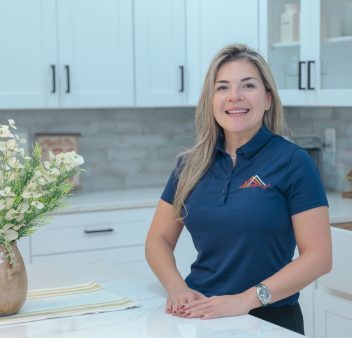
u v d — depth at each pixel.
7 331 1.91
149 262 2.43
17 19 4.16
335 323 3.36
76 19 4.29
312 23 3.93
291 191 2.23
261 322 1.97
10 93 4.18
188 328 1.91
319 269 2.17
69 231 4.11
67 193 2.19
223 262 2.29
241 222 2.22
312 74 3.95
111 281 2.45
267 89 2.41
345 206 3.89
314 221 2.21
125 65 4.42
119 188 4.89
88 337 1.85
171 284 2.27
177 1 4.52
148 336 1.85
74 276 2.52
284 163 2.25
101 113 4.84
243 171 2.29
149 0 4.46
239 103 2.30
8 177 2.04
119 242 4.25
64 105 4.29
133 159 4.95
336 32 3.80
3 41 4.14
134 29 4.43
